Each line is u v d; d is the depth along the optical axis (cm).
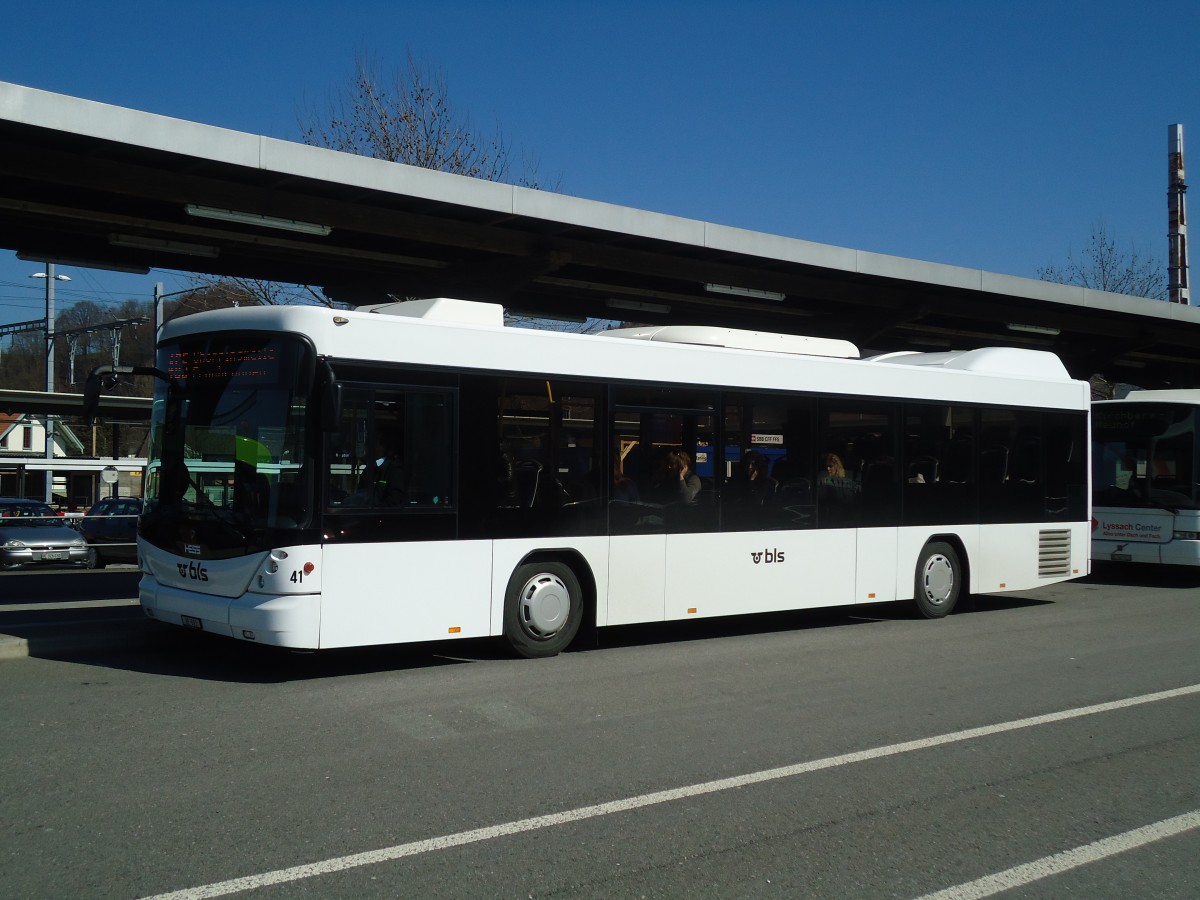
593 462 1000
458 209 1305
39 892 442
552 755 661
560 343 981
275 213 1230
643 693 843
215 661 958
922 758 669
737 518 1095
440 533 899
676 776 621
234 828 523
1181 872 493
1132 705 824
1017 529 1348
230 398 877
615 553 1010
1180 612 1382
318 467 837
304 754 655
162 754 651
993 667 974
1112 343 2430
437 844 506
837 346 1229
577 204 1376
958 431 1295
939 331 2262
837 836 529
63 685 845
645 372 1036
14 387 5706
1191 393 1748
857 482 1197
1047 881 480
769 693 851
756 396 1116
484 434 930
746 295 1703
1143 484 1688
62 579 1800
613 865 485
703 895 455
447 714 763
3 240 1418
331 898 442
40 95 1007
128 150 1076
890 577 1226
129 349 5203
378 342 873
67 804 556
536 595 964
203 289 2522
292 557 823
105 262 1512
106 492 4438
